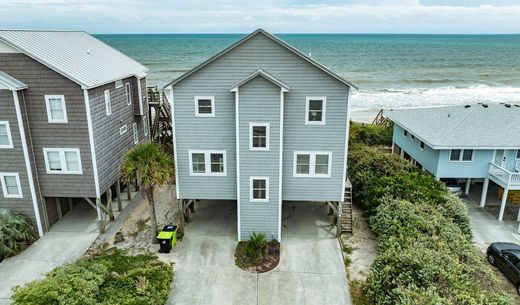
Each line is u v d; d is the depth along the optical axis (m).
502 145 19.69
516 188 18.81
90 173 17.91
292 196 17.95
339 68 97.88
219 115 16.75
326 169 17.47
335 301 13.76
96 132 17.81
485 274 13.06
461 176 20.80
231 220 19.89
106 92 18.91
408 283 12.44
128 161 16.23
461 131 20.78
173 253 16.72
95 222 19.73
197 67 15.89
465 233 16.77
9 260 16.27
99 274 13.29
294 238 18.06
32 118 17.02
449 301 11.04
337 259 16.36
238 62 15.99
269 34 15.46
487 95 61.94
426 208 16.55
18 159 17.06
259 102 15.68
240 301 13.72
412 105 53.19
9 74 16.38
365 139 30.52
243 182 16.88
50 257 16.50
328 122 16.67
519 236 18.11
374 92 65.81
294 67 15.96
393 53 134.25
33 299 11.27
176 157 17.52
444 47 163.00
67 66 17.16
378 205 18.30
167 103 27.28
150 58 114.25
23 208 17.80
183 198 18.17
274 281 14.87
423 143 22.53
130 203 22.06
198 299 13.79
